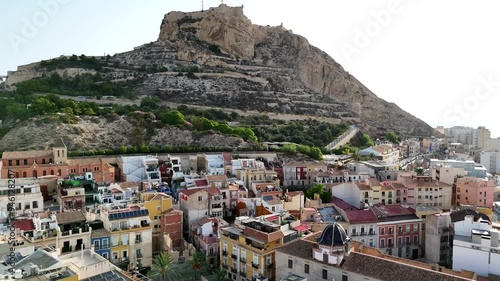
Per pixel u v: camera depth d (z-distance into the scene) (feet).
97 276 221.87
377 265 281.13
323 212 479.41
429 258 444.55
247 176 588.50
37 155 554.87
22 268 205.87
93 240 354.33
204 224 422.00
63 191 452.35
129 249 370.94
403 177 581.53
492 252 345.92
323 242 298.15
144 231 379.96
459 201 575.79
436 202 554.05
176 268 371.35
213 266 399.24
